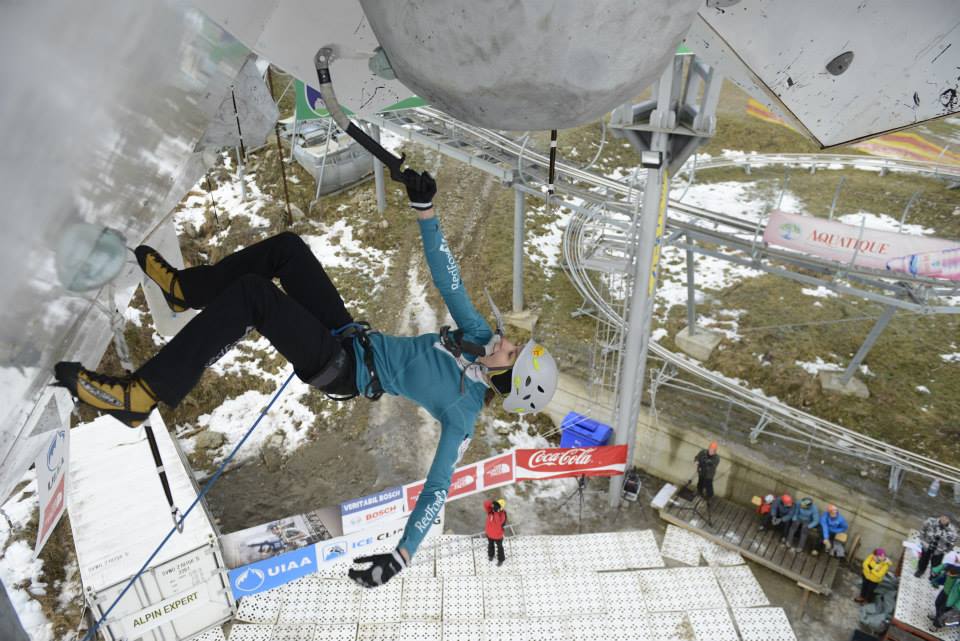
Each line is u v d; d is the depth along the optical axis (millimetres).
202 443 19594
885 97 4395
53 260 2338
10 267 2162
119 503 14438
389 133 31062
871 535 15977
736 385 18688
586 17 2059
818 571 15773
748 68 4465
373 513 15156
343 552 15219
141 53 2266
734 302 21828
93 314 2807
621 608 15164
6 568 15953
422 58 2307
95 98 2162
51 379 2779
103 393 2779
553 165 3662
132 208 2740
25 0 1829
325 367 3461
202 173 3291
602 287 22125
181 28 2385
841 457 16969
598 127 30672
